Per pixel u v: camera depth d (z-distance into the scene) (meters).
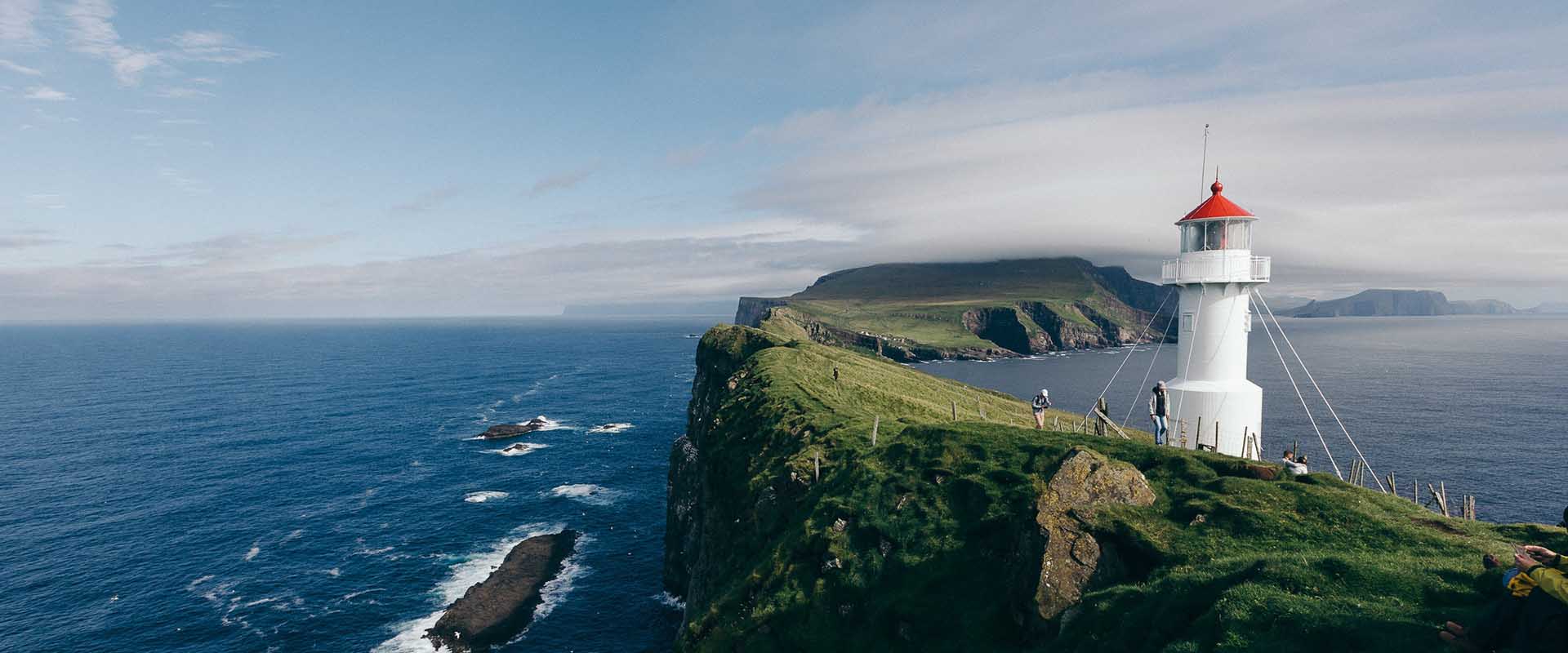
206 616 53.78
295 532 70.81
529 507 79.19
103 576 60.38
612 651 49.78
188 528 71.56
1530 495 72.12
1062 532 19.36
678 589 56.78
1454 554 15.59
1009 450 26.95
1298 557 15.63
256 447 106.75
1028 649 18.28
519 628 52.44
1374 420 114.38
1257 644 13.08
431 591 58.34
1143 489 21.00
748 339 82.06
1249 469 21.44
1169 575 16.80
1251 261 36.25
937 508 25.48
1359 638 12.28
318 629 52.03
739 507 38.97
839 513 27.58
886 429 36.25
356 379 199.50
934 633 20.95
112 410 140.75
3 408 142.75
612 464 98.06
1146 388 168.00
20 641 50.31
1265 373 194.25
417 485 87.50
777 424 42.56
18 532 69.94
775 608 25.67
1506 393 145.88
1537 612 9.75
